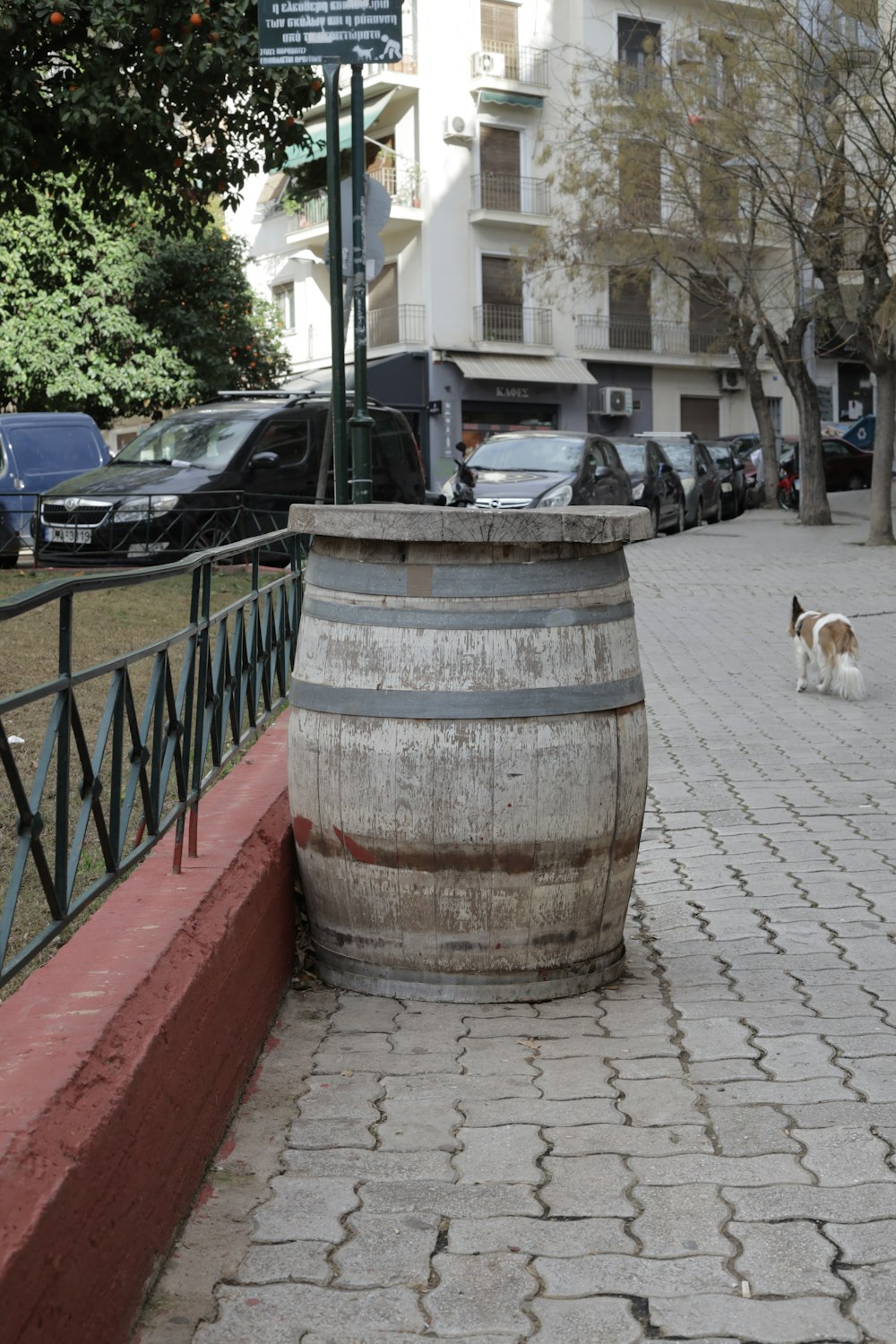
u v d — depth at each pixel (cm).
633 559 2088
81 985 285
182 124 1273
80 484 1493
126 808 334
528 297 4197
